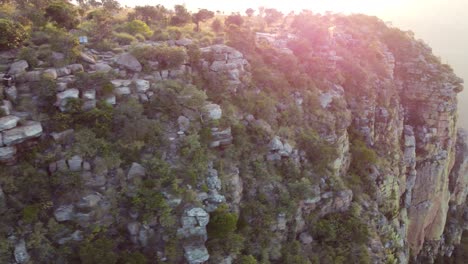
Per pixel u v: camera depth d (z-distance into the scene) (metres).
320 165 36.81
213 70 36.16
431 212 63.12
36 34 32.22
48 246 23.17
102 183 25.69
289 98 40.09
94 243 23.75
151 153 27.81
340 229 35.41
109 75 30.39
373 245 36.25
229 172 29.84
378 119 52.75
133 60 32.34
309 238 33.72
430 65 62.28
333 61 49.00
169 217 24.94
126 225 25.34
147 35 40.44
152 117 30.03
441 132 61.91
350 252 34.34
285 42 47.72
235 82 36.09
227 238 27.23
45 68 28.98
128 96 30.06
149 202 25.08
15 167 24.45
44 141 26.00
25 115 26.05
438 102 60.81
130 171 26.28
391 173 48.62
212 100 34.47
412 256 61.31
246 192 31.41
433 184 61.69
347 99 49.53
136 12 46.69
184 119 29.94
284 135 36.34
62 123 26.53
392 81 58.44
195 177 26.94
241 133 32.69
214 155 29.98
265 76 39.59
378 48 58.78
